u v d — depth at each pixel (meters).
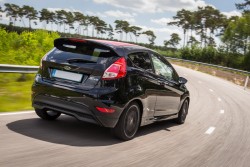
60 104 5.25
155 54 6.55
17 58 17.00
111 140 5.54
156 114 6.53
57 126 5.95
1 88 10.11
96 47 5.41
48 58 5.55
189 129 7.59
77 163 4.18
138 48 6.00
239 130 8.23
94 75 5.14
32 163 3.95
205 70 45.12
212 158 5.40
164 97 6.64
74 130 5.84
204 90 19.28
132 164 4.48
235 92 20.70
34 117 6.43
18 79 12.28
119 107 5.21
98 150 4.90
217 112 11.08
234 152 5.99
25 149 4.47
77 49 5.49
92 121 5.15
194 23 110.12
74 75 5.26
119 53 5.37
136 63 5.72
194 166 4.83
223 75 38.09
